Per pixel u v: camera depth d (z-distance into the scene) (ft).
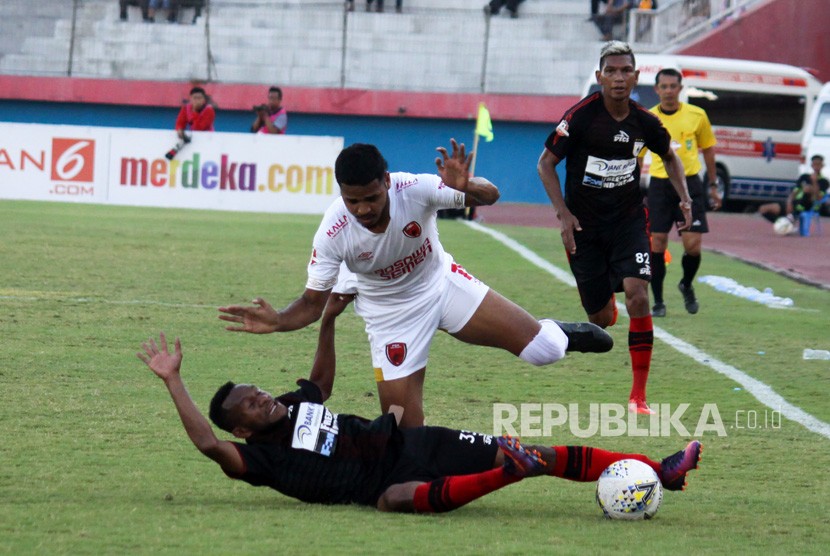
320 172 255.29
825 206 322.14
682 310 133.59
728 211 343.05
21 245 169.89
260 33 366.43
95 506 54.13
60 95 346.54
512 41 365.40
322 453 55.21
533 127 345.92
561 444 71.36
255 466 54.70
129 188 256.32
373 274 65.67
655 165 125.80
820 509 57.52
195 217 231.09
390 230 63.00
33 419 72.43
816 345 109.40
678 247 215.92
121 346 98.32
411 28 367.66
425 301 67.05
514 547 48.83
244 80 360.48
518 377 91.25
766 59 342.23
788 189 315.78
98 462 63.16
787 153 313.73
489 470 55.16
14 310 114.32
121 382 84.48
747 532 52.80
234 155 255.29
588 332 70.69
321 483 55.21
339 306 67.36
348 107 345.51
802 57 342.64
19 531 49.32
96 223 208.33
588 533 51.90
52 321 109.09
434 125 349.00
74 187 257.14
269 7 369.71
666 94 126.21
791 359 101.65
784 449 70.95
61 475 60.08
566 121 85.10
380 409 78.84
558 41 363.35
